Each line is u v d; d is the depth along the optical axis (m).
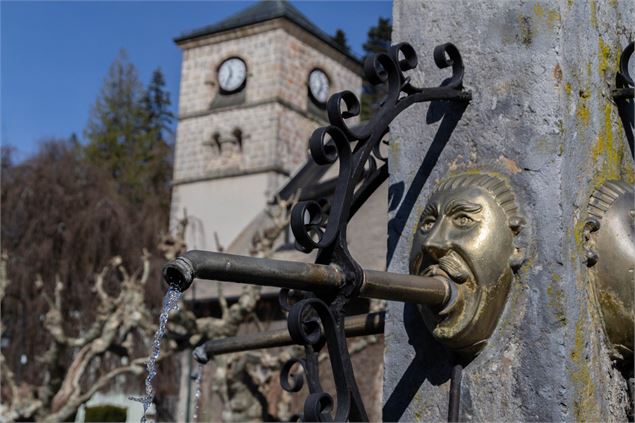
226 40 38.34
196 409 3.09
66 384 15.52
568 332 2.29
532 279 2.34
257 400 14.48
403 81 2.41
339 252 2.21
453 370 2.42
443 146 2.64
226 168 36.91
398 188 2.73
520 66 2.52
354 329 2.84
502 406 2.33
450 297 2.35
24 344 23.80
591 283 2.39
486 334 2.36
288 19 37.12
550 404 2.26
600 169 2.52
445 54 2.57
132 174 43.84
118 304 15.87
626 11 2.78
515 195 2.41
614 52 2.69
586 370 2.31
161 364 22.14
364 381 16.78
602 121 2.57
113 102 46.28
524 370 2.31
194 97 38.59
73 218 25.39
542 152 2.42
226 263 1.96
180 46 39.16
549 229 2.35
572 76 2.51
